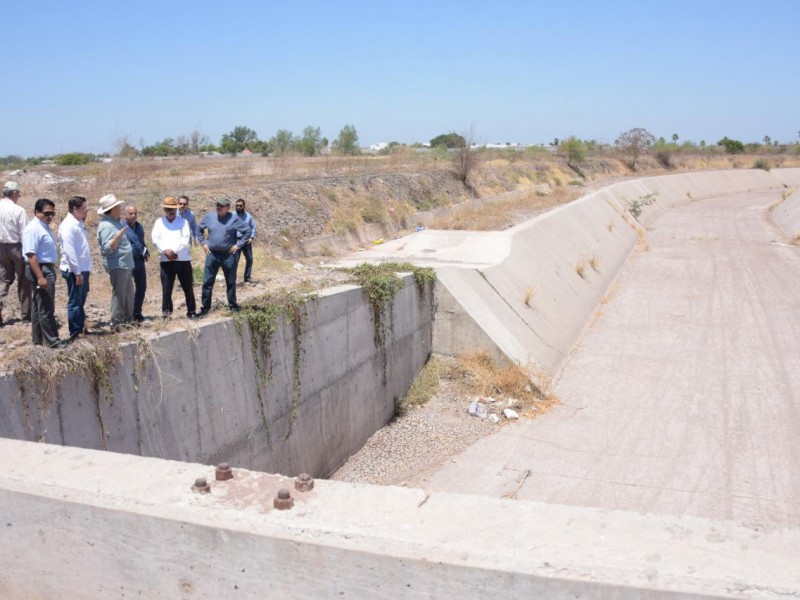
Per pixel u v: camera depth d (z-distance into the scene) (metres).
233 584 4.16
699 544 3.82
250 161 42.75
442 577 3.77
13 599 4.78
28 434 7.39
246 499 4.36
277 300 11.76
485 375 16.66
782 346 20.12
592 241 32.59
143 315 11.14
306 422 12.34
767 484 12.21
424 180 35.16
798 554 3.72
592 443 13.98
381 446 14.38
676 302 25.67
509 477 12.59
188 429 9.55
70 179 23.05
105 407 8.27
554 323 20.84
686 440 14.03
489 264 20.42
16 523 4.61
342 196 26.86
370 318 14.55
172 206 10.59
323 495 4.39
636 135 81.19
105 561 4.44
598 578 3.58
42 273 8.41
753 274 29.97
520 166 54.31
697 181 71.38
